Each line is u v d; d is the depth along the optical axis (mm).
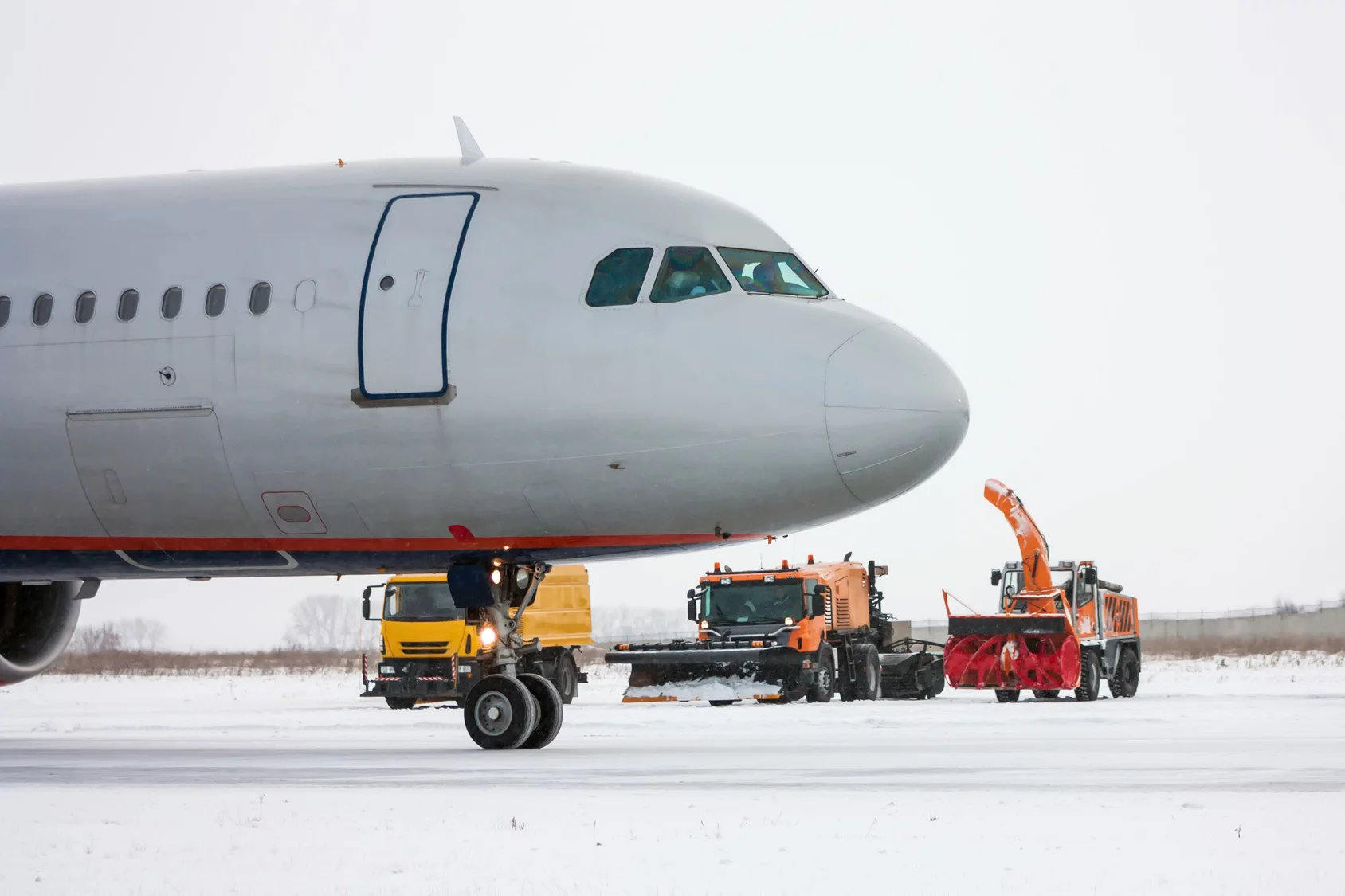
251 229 48562
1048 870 25016
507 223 47625
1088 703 86938
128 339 47875
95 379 47969
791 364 45312
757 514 46688
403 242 47469
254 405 47031
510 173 49438
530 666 102188
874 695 104062
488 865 26203
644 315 46156
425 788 37938
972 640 93438
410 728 69375
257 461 47375
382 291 46844
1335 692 99062
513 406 45906
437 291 46656
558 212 47750
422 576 101375
